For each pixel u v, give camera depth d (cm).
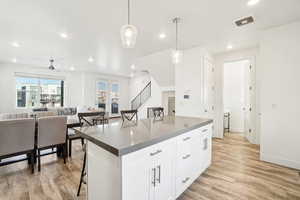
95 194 139
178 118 279
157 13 233
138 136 142
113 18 248
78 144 402
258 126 389
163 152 149
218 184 208
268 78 281
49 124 264
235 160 290
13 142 228
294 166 255
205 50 402
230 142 413
